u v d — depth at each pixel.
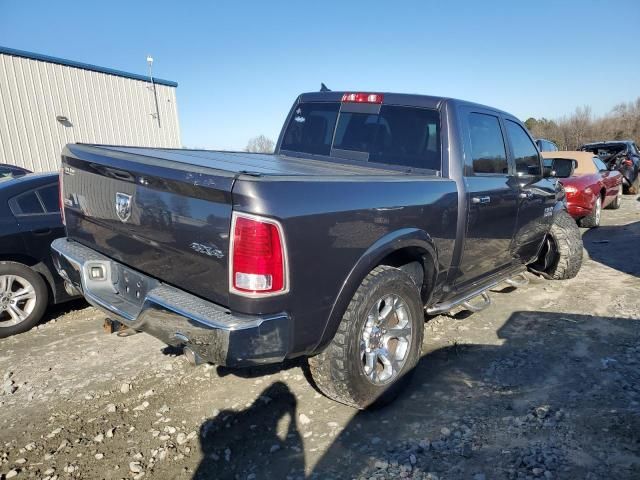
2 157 15.34
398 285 2.99
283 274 2.29
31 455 2.71
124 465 2.62
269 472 2.55
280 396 3.31
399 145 3.83
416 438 2.80
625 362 3.70
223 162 3.01
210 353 2.29
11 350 4.12
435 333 4.35
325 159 4.29
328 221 2.47
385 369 3.10
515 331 4.38
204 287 2.45
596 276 6.20
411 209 3.05
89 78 17.81
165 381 3.54
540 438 2.76
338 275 2.58
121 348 4.14
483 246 3.97
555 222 5.79
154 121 20.50
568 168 5.03
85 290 3.10
